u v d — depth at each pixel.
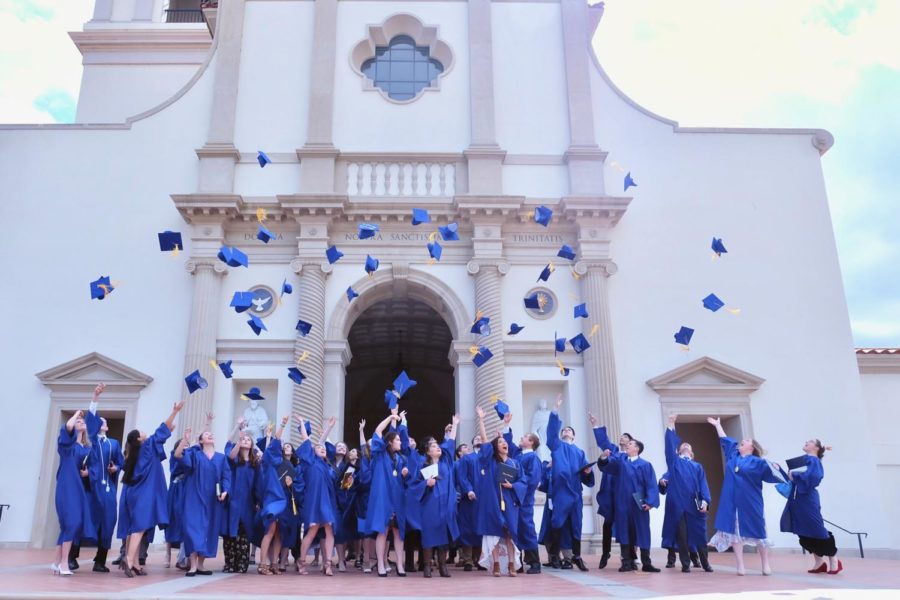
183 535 10.04
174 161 19.95
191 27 27.14
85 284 18.91
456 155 19.86
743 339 19.14
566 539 11.49
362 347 28.70
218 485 10.45
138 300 18.75
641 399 18.52
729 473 10.90
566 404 18.53
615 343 18.91
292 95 20.48
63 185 19.67
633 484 11.33
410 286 19.42
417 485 10.39
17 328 18.56
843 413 18.70
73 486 9.95
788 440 18.45
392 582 9.29
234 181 19.59
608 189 20.16
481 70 20.66
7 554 15.02
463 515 11.22
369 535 11.03
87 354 18.23
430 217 19.23
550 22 21.58
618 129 20.70
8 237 19.22
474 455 11.20
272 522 10.66
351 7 21.41
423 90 20.67
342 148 20.08
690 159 20.48
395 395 10.97
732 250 19.77
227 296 18.83
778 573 10.93
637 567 11.38
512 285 19.25
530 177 20.03
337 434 17.81
